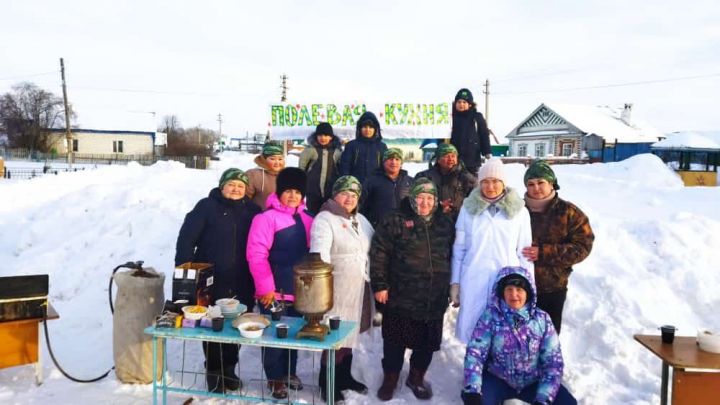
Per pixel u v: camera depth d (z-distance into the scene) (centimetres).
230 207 387
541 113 3866
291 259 378
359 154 546
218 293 380
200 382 400
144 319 387
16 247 788
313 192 566
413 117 866
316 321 322
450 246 380
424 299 367
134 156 4753
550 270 375
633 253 554
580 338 443
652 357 411
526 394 346
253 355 450
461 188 470
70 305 591
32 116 4809
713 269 519
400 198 475
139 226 746
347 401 371
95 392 377
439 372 419
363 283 378
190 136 6219
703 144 2297
